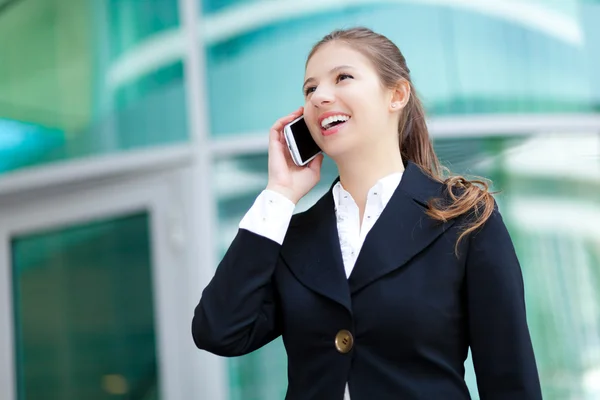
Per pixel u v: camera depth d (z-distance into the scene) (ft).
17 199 11.48
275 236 5.06
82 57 10.98
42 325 11.18
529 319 9.84
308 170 5.38
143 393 10.49
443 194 5.02
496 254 4.75
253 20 10.18
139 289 10.64
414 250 4.77
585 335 9.83
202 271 10.12
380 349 4.68
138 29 10.68
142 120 10.56
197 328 5.10
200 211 10.14
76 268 11.06
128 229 10.78
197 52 10.30
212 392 9.95
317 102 5.07
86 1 11.02
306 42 10.04
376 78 5.13
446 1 10.10
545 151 10.09
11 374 11.27
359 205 5.16
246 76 10.14
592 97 10.20
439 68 10.01
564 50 10.23
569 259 9.93
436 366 4.64
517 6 10.19
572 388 9.75
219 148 10.12
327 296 4.79
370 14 10.03
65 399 10.93
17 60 11.32
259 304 5.04
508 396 4.68
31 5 11.28
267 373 9.87
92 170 10.70
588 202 10.05
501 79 10.07
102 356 10.79
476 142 10.01
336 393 4.70
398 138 5.55
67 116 11.00
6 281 11.43
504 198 9.95
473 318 4.75
